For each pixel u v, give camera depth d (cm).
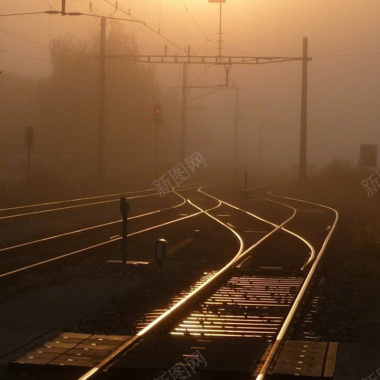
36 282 5969
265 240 8844
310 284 5988
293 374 3362
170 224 10938
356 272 6875
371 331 4394
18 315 4725
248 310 5088
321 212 14400
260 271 6806
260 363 3575
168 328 4438
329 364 3544
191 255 8062
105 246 8275
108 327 4484
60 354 3684
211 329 4447
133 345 3872
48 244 8606
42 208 13800
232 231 10238
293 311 4728
